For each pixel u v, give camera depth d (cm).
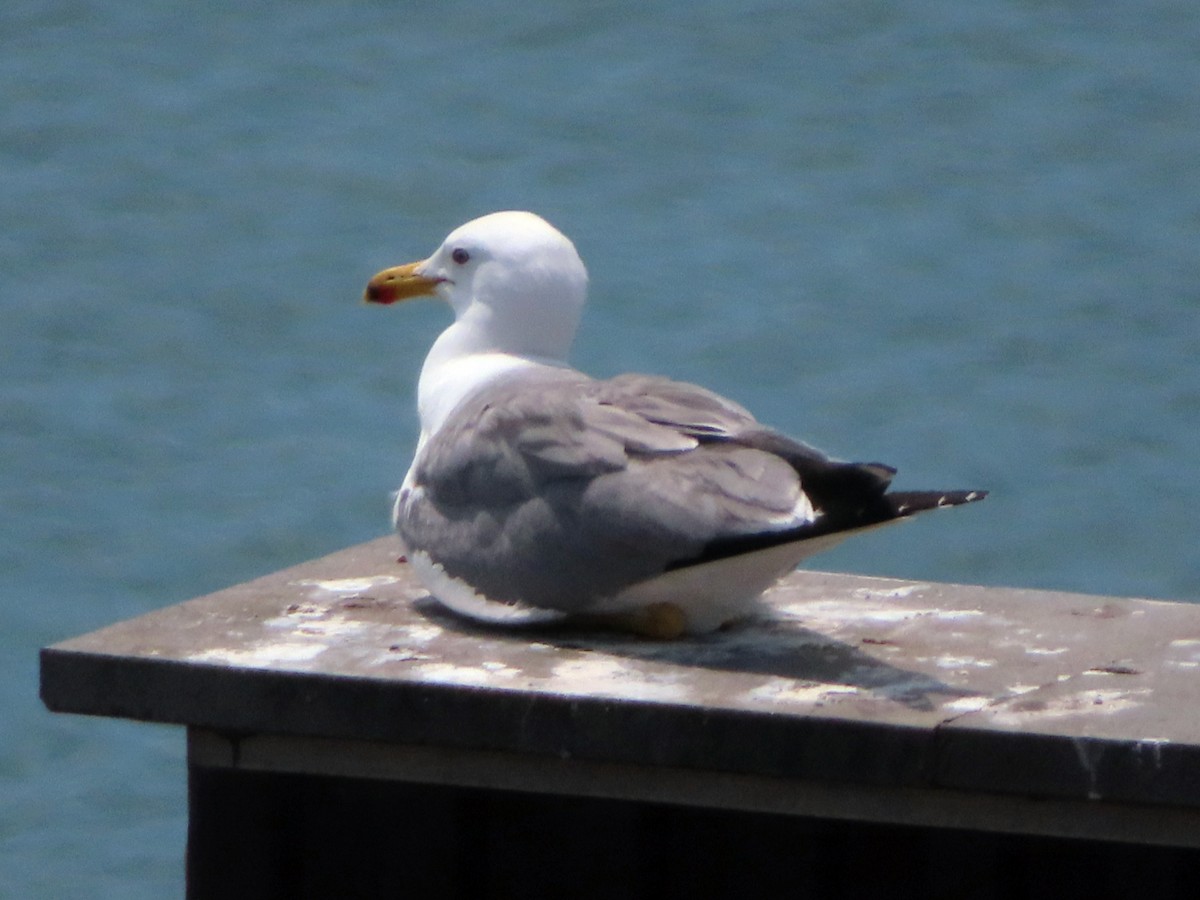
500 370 1224
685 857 1044
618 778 985
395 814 1064
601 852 1051
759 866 1034
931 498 980
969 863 1003
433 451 1142
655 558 1036
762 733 942
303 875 1076
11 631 2794
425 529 1129
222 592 1183
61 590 2895
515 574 1080
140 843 2406
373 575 1231
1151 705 962
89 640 1058
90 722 2633
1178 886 977
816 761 938
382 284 1299
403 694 989
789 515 1005
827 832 1021
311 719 1003
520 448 1088
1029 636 1107
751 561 1045
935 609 1172
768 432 1061
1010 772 915
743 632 1111
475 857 1066
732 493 1023
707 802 976
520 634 1095
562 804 1052
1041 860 995
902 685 998
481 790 1056
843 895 1025
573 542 1059
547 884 1062
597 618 1102
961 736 917
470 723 982
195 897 1076
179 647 1047
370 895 1074
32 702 2667
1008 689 995
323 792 1066
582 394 1111
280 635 1080
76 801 2486
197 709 1019
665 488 1037
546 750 973
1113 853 984
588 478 1061
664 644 1080
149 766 2561
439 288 1288
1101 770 902
